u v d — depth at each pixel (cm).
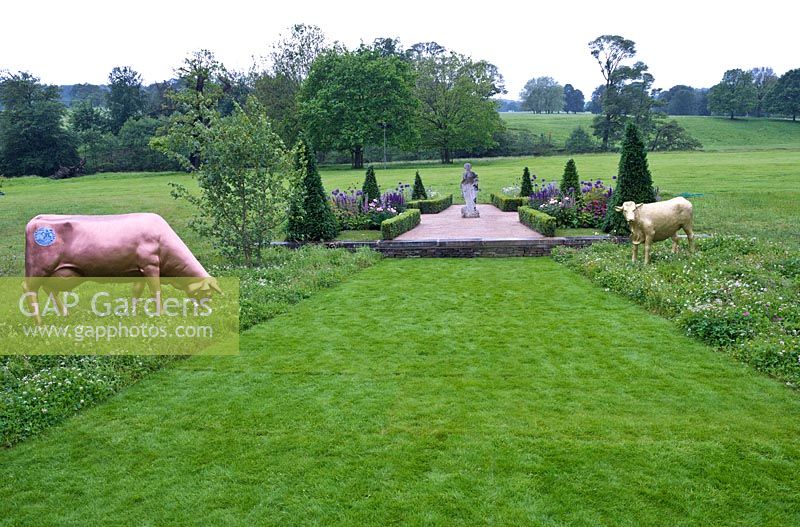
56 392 658
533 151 7481
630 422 588
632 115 7575
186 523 452
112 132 7619
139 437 585
